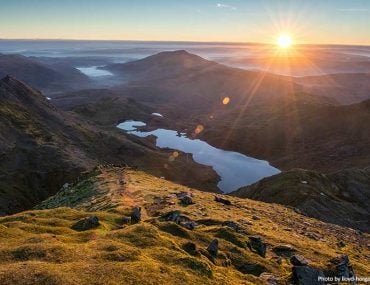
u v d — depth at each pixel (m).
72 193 87.56
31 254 28.92
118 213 47.84
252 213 63.59
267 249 41.09
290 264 36.66
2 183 192.50
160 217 45.53
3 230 35.19
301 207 139.88
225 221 46.88
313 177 175.12
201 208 56.91
